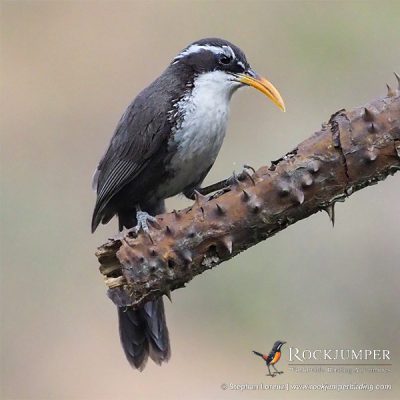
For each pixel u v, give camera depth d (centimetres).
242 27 1680
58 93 1691
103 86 1705
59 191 1531
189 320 1372
